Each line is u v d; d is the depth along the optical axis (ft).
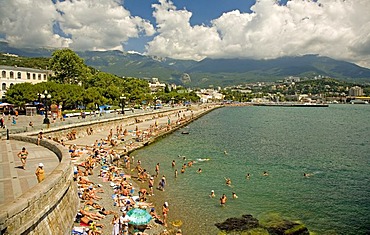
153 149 209.26
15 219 43.09
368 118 559.38
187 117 453.58
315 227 90.22
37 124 195.72
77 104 338.95
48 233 53.06
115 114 302.45
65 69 402.11
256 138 277.44
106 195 106.22
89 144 182.19
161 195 114.42
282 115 624.59
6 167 86.38
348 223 93.30
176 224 89.35
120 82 536.42
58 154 99.04
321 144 249.75
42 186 52.85
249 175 144.25
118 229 75.92
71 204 71.00
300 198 114.11
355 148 231.50
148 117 377.09
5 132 142.51
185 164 163.43
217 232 85.10
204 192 118.83
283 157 190.49
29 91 281.33
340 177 144.36
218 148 218.59
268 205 106.52
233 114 638.94
